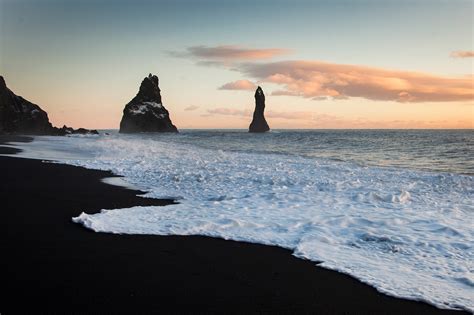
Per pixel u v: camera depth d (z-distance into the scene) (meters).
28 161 19.47
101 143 34.66
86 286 4.77
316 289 4.84
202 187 12.42
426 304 4.47
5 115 63.19
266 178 14.12
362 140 55.44
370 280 5.10
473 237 6.99
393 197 10.51
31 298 4.42
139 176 14.63
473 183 13.59
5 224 7.58
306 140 56.62
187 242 6.68
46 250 6.09
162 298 4.50
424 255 6.09
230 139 62.31
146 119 119.25
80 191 11.45
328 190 12.02
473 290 4.81
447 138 63.28
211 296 4.59
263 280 5.10
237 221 7.85
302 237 6.91
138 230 7.30
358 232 7.30
